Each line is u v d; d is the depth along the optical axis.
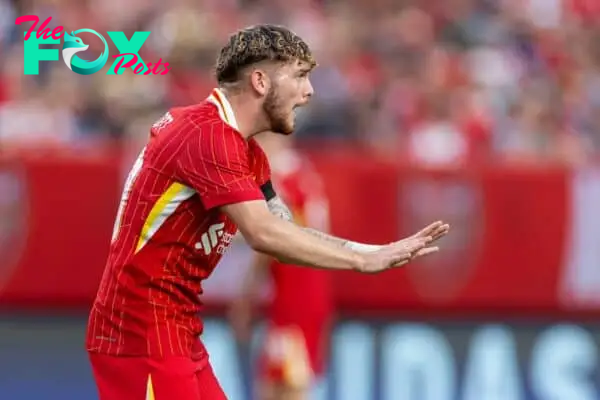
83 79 37.16
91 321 15.79
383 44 44.81
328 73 40.31
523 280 29.34
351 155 30.81
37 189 27.97
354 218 28.78
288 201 26.41
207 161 14.74
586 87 43.66
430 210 29.06
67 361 28.12
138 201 15.21
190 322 15.73
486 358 29.38
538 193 29.38
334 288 28.98
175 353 15.42
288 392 26.86
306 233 14.86
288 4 46.12
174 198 15.03
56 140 34.59
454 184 29.14
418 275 29.17
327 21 45.88
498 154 37.00
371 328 29.23
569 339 29.62
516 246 29.33
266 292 28.72
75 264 28.05
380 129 38.72
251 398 28.50
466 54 45.44
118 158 28.23
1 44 40.22
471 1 48.31
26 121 35.38
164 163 15.02
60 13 41.31
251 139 15.89
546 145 38.34
